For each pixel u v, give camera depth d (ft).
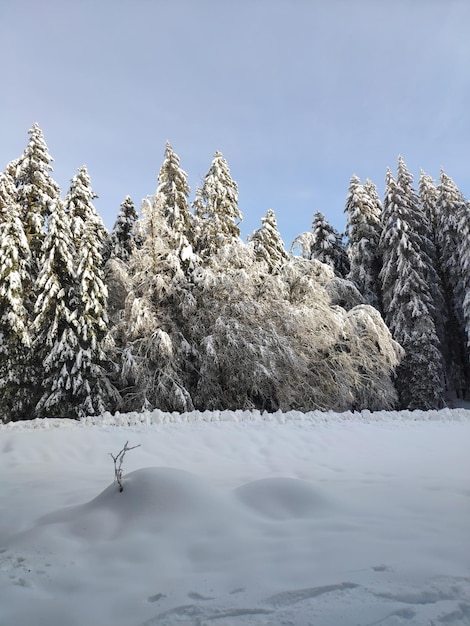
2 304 56.03
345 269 101.35
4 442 30.86
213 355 54.19
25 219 65.98
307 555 10.36
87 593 8.95
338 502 14.90
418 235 88.48
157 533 12.01
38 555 10.98
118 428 35.12
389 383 68.18
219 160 79.87
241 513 13.56
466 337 90.02
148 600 8.55
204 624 7.52
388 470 21.66
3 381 53.62
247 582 9.08
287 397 58.59
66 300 56.49
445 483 18.28
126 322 58.54
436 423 38.14
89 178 76.95
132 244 65.00
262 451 28.27
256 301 60.85
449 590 8.30
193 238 73.56
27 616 8.12
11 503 16.60
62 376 52.24
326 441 30.63
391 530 12.03
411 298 82.07
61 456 27.71
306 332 62.64
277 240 90.99
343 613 7.61
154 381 55.36
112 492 14.96
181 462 25.67
